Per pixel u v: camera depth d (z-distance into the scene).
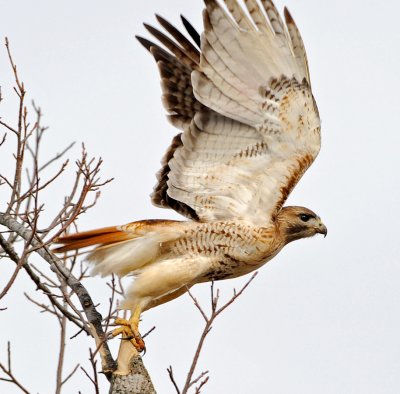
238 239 12.17
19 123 10.48
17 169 10.80
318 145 11.77
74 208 10.62
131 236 11.70
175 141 12.32
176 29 12.05
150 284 11.59
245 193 12.18
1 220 10.97
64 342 10.80
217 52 11.37
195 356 8.81
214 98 11.53
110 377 9.95
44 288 10.80
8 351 9.78
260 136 11.77
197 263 11.99
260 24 11.21
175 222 12.00
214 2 11.15
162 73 12.32
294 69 11.36
